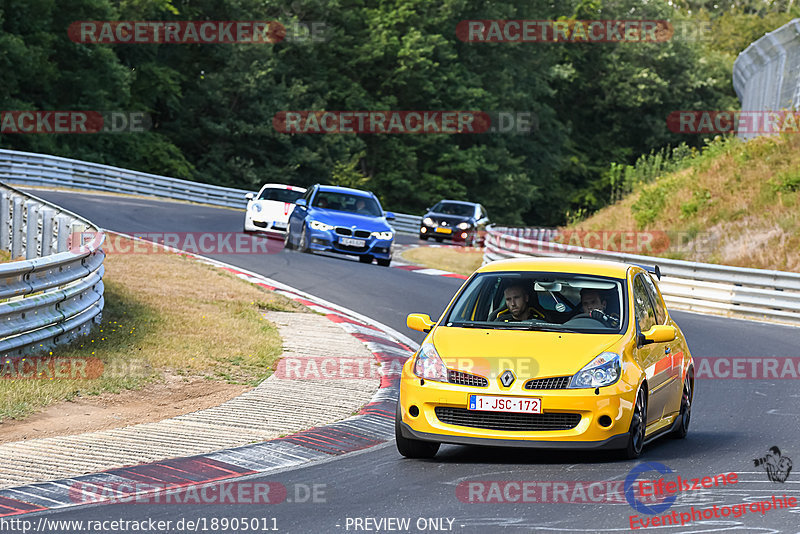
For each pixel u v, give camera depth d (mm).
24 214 72438
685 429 38250
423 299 79125
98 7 190500
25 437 34000
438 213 155000
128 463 31422
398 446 33188
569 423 31156
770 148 129500
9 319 42562
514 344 32531
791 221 110625
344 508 26453
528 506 26344
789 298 83750
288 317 65938
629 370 31969
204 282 74938
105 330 52594
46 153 186750
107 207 125750
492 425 31438
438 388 31734
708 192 123250
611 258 93812
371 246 96250
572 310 35031
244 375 47375
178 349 50219
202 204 172875
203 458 32500
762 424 41406
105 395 40781
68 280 48250
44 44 181875
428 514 25641
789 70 155625
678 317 80500
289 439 35781
